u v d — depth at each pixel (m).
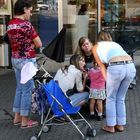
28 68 6.24
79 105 6.40
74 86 6.72
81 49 7.25
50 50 6.36
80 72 6.73
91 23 11.98
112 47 6.38
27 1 6.55
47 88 6.15
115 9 12.06
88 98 6.79
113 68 6.25
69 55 11.70
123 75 6.26
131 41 11.67
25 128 6.78
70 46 11.85
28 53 6.60
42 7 11.75
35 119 7.11
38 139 6.14
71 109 6.26
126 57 6.32
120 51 6.35
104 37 6.52
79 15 11.91
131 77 6.37
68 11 11.86
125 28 12.07
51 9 11.77
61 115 6.20
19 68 6.61
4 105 8.02
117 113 6.55
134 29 11.99
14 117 7.14
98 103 6.98
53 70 10.55
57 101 6.09
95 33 11.98
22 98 6.71
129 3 12.14
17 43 6.55
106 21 12.06
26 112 6.74
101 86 6.91
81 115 6.63
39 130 6.54
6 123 7.04
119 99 6.53
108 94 6.46
